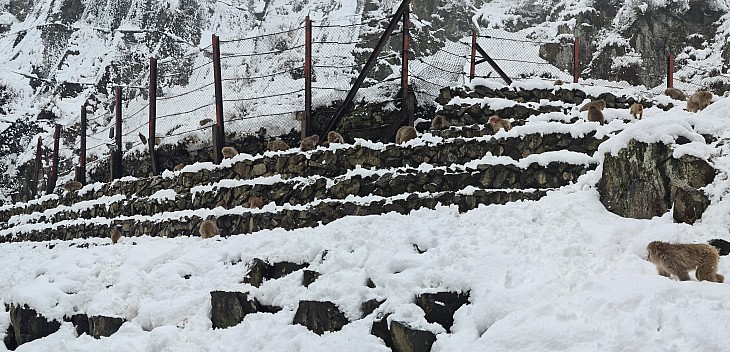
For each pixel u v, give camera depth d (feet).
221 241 41.98
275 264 35.83
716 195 30.35
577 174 39.96
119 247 47.62
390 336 28.04
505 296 25.66
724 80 91.76
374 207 42.11
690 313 21.54
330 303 30.71
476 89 54.49
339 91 63.26
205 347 32.42
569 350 21.94
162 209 57.93
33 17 151.23
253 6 150.00
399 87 60.59
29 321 41.29
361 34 99.55
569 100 55.36
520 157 42.96
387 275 30.42
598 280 24.80
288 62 106.42
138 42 136.77
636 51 97.96
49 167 105.50
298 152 51.26
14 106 128.06
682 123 33.19
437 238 31.65
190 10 141.28
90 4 145.38
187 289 37.63
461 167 42.27
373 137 59.36
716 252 25.14
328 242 34.94
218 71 63.36
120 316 37.91
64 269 45.50
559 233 30.07
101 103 128.98
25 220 78.33
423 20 105.91
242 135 67.31
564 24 100.99
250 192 51.16
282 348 30.25
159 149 72.64
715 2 100.58
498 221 32.32
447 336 26.22
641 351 20.83
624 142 33.99
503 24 110.73
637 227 30.32
